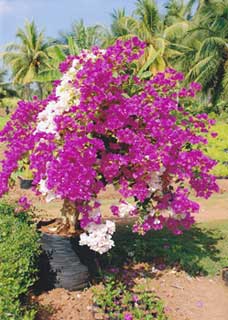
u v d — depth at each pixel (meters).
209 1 26.72
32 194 11.37
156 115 5.55
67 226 5.76
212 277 6.44
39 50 38.12
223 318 5.39
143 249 6.95
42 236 5.60
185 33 27.97
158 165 5.34
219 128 17.00
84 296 5.46
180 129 5.66
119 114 5.34
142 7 27.59
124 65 5.76
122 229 8.03
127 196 5.41
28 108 6.02
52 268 5.54
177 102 5.97
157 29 28.42
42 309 5.07
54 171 4.95
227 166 14.98
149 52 25.53
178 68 27.23
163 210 5.73
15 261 4.88
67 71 5.89
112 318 5.04
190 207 5.67
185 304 5.67
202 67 24.77
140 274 6.25
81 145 5.02
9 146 6.01
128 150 5.55
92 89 5.26
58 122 5.23
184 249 7.09
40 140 5.34
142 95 5.67
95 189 5.20
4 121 25.34
